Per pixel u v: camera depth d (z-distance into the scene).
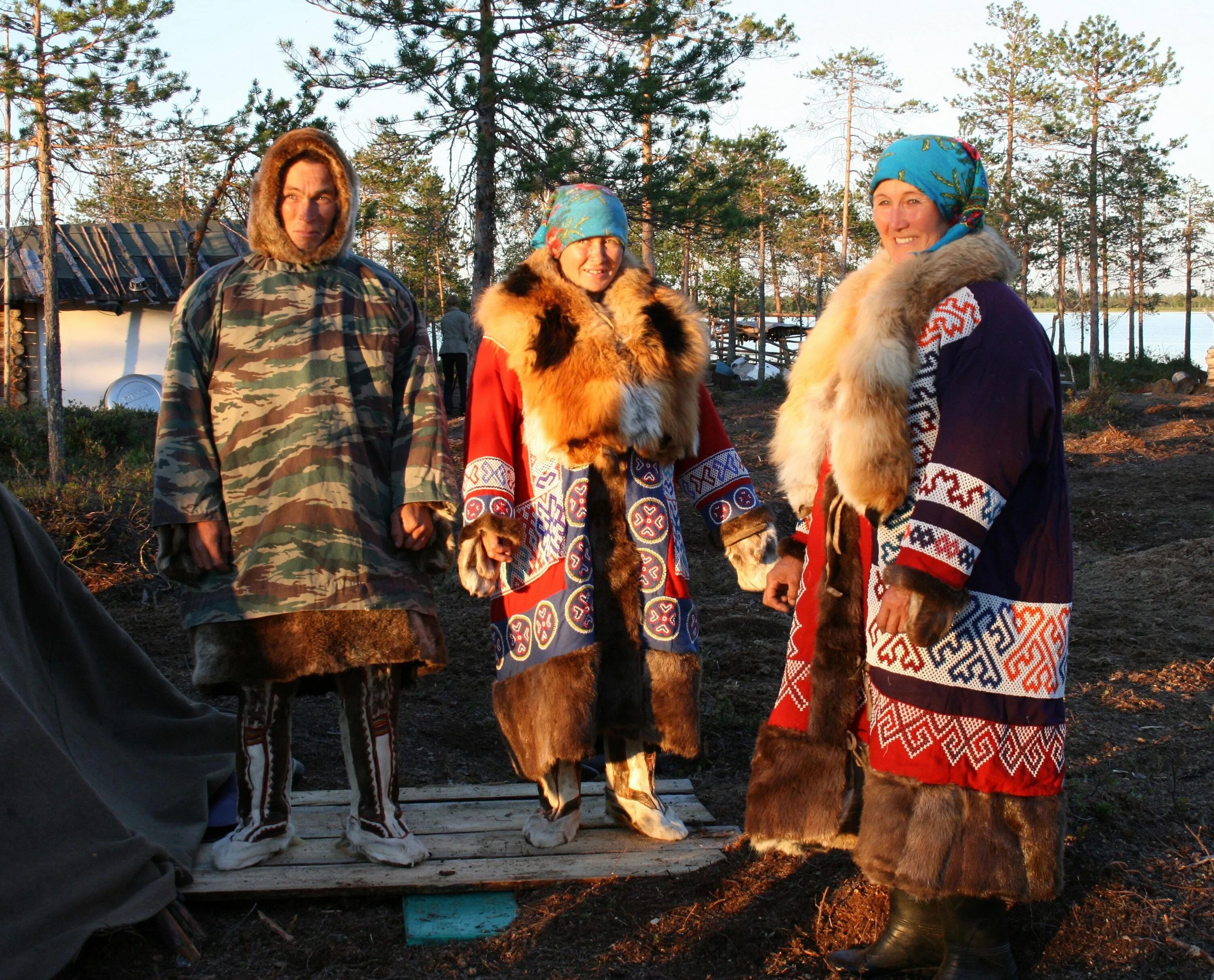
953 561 2.10
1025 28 33.44
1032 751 2.19
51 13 10.98
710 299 37.44
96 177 11.80
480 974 2.56
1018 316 2.21
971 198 2.40
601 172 12.90
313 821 3.27
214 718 3.56
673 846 3.09
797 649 2.50
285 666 2.80
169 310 17.50
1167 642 5.20
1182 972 2.46
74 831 2.55
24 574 3.09
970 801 2.16
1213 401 19.72
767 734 2.48
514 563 2.96
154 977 2.55
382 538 2.88
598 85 12.66
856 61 32.00
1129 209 35.84
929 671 2.18
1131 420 16.28
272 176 2.84
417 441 2.93
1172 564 6.51
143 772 3.22
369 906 2.87
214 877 2.86
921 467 2.22
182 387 2.81
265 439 2.82
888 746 2.22
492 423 2.95
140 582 6.33
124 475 8.66
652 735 2.95
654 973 2.54
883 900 2.70
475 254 12.97
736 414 18.53
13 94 10.87
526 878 2.88
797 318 44.03
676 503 3.12
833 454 2.27
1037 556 2.22
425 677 4.90
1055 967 2.51
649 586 2.96
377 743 2.96
